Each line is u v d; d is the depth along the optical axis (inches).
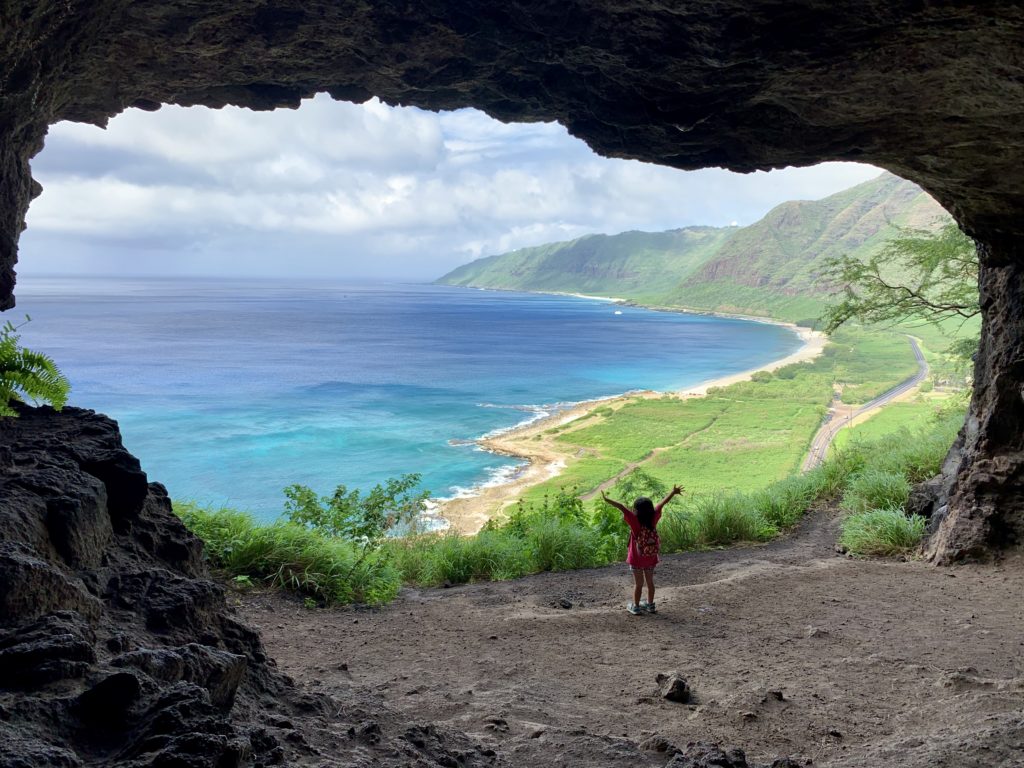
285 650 258.7
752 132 284.8
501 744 164.6
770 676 240.7
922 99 244.5
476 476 1947.6
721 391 3580.2
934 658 259.3
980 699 207.5
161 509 155.5
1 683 83.0
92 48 225.9
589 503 1096.2
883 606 330.0
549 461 2112.5
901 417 2647.6
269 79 268.4
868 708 210.7
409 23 233.5
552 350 6156.5
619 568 445.4
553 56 248.5
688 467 1951.3
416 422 2908.5
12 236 203.5
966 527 408.8
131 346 5930.1
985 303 438.3
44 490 122.4
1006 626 297.4
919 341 5905.5
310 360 5216.5
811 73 233.6
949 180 326.3
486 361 5300.2
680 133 285.7
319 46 246.2
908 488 537.3
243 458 2305.6
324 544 370.9
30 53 187.6
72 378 4138.8
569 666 252.5
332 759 115.3
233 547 350.9
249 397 3587.6
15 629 92.7
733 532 510.9
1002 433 419.5
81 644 90.7
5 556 97.3
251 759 93.1
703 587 367.2
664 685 226.8
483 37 238.4
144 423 2910.9
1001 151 279.7
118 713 82.7
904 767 153.9
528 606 344.8
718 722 195.8
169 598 125.1
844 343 6195.9
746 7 205.5
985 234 392.8
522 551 456.8
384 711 163.5
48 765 70.0
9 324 157.8
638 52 235.0
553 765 151.9
